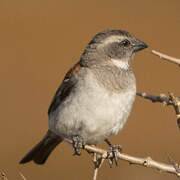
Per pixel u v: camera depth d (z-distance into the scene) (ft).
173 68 58.95
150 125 51.19
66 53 61.52
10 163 44.14
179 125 17.02
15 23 67.87
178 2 74.38
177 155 45.75
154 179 34.68
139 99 54.08
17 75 58.03
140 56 60.54
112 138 48.67
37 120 51.29
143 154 45.75
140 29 67.00
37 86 56.08
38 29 66.64
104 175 40.40
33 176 42.45
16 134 48.96
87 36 65.00
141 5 73.87
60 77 57.36
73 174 42.88
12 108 53.11
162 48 62.59
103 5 73.67
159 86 55.77
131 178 36.91
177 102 16.96
